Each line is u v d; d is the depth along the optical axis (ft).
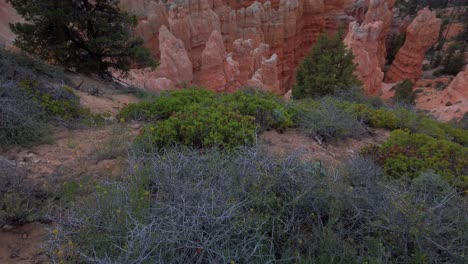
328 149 19.13
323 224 10.89
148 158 13.37
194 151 14.08
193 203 10.11
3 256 9.87
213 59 74.49
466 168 16.89
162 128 16.71
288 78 122.11
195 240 8.93
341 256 9.34
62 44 41.16
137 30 89.56
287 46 118.73
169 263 8.23
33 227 10.97
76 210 10.53
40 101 20.48
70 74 39.63
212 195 10.03
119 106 29.43
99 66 45.06
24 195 11.82
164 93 28.02
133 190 10.94
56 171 14.11
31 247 10.26
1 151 15.39
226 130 16.67
